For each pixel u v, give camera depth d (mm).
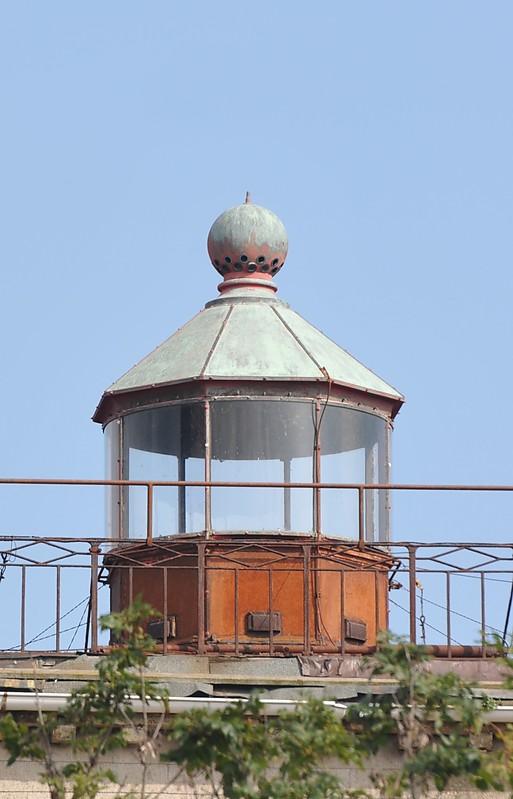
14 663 52344
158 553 57562
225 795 44625
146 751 47656
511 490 55062
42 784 49125
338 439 59625
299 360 59688
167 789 50750
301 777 45125
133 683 46500
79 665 52281
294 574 57219
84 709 46812
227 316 61031
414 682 45812
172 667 52656
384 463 60719
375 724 46250
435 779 45344
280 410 59125
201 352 59812
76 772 46562
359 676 52375
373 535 59625
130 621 46562
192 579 57062
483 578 54656
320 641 56906
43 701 50562
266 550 56250
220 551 57219
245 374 59000
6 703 50625
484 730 51062
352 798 45406
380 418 60812
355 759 44969
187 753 44625
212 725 44500
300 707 46750
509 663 46812
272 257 62281
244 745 44844
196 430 59062
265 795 44281
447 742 45656
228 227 62125
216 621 56656
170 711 50750
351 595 57875
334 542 57906
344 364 60594
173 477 59125
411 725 45656
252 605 56875
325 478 59094
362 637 57656
